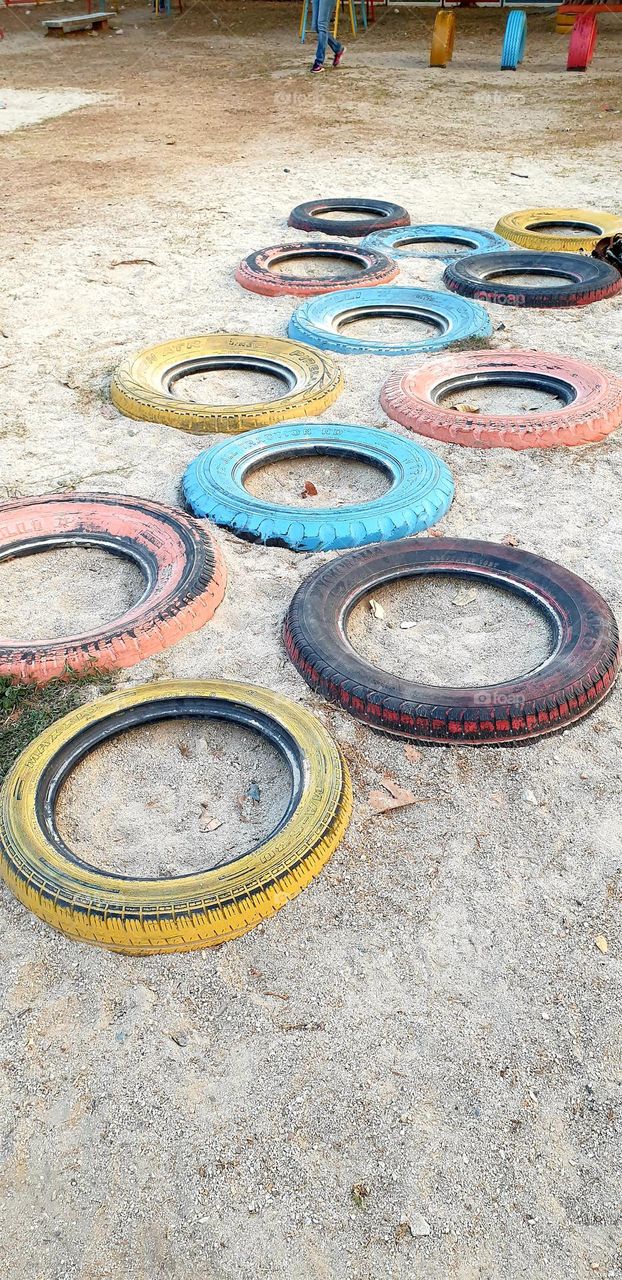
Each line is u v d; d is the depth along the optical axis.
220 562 1.81
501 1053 1.04
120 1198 0.93
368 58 7.81
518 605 1.74
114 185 4.61
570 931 1.18
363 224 3.85
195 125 5.86
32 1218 0.92
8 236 3.85
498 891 1.23
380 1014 1.08
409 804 1.35
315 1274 0.87
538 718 1.43
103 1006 1.10
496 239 3.67
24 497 2.06
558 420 2.28
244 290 3.29
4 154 5.20
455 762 1.42
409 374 2.54
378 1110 0.99
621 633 1.66
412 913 1.20
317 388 2.46
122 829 1.33
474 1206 0.92
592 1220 0.91
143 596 1.72
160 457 2.26
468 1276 0.87
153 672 1.59
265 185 4.61
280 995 1.11
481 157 5.02
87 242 3.77
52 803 1.34
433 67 7.40
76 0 11.62
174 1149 0.96
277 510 1.95
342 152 5.22
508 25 7.14
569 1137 0.97
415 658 1.61
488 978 1.12
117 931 1.14
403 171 4.82
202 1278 0.87
